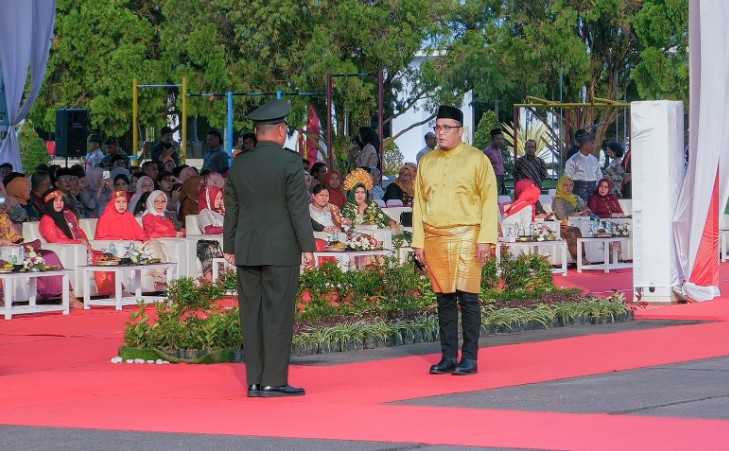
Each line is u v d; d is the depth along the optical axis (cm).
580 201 2944
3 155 3055
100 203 2645
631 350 1502
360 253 2208
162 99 5894
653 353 1473
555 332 1706
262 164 1169
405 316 1662
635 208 2061
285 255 1166
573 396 1153
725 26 2036
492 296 1789
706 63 2023
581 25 6050
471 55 5762
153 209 2308
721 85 2034
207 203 2317
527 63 5838
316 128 5684
